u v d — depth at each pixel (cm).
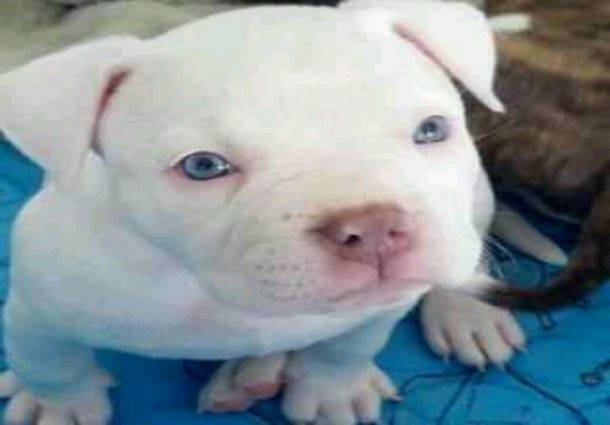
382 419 37
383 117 24
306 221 23
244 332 30
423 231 24
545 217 43
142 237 27
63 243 28
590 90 40
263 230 24
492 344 39
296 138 24
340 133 24
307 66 25
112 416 37
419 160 25
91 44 27
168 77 25
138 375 38
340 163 24
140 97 26
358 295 24
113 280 29
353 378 36
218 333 30
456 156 26
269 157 24
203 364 38
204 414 37
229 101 24
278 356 36
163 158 25
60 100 26
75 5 50
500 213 42
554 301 38
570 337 40
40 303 30
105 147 26
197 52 25
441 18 28
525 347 39
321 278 24
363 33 26
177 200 25
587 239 38
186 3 50
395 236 24
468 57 28
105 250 28
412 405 37
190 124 25
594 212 38
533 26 42
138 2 50
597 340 40
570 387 38
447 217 25
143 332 30
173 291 29
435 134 26
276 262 24
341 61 25
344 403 36
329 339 34
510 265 42
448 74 28
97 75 26
